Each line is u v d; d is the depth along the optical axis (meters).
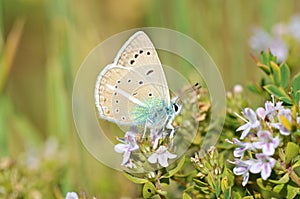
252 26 0.38
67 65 0.35
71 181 0.33
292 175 0.26
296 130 0.26
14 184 0.32
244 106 0.29
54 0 0.36
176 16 0.37
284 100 0.27
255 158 0.26
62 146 0.35
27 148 0.36
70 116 0.35
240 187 0.28
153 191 0.27
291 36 0.36
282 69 0.28
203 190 0.28
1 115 0.36
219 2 0.38
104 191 0.33
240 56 0.37
